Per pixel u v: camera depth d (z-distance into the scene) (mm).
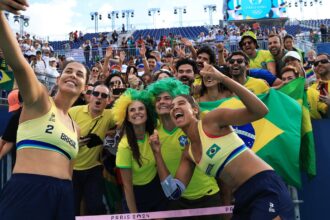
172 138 3898
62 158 2922
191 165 3631
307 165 4301
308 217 4469
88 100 5375
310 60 8148
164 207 3900
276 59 6430
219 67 4961
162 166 3617
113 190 4664
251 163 3203
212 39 20219
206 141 3238
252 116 3078
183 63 5078
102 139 4438
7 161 4750
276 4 31281
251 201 3117
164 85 3904
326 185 4453
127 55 16312
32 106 2811
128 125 3889
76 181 4266
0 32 2311
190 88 4945
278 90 4629
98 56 17562
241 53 4938
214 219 3947
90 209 4168
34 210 2666
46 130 2832
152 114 3963
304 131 4375
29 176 2727
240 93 3037
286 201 3078
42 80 10758
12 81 8359
